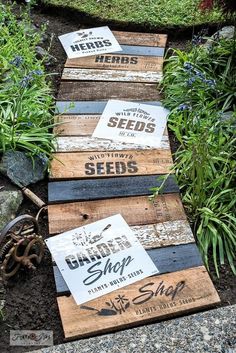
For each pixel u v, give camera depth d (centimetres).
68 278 204
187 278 204
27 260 202
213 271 212
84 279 203
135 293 199
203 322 184
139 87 291
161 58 311
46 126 259
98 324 190
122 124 267
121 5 340
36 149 243
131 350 177
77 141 257
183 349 177
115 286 201
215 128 251
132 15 333
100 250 212
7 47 288
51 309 198
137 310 194
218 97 273
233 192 231
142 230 221
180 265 209
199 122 255
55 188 236
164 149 255
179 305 196
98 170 244
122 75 299
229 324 184
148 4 341
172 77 290
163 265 209
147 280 204
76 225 222
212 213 223
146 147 255
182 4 340
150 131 264
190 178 237
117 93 287
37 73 263
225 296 204
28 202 232
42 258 211
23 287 203
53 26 334
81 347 178
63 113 271
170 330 182
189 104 271
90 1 341
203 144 230
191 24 328
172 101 277
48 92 279
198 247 217
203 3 284
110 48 316
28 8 325
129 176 242
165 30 329
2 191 230
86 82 294
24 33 305
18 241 198
